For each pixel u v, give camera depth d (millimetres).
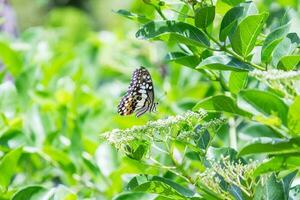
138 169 1327
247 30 1247
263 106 1157
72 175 1602
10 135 1586
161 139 1278
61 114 1729
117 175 1550
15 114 1729
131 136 1267
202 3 1290
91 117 1738
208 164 1330
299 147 1157
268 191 1284
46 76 1887
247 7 1293
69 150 1609
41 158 1669
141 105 1392
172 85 1804
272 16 1485
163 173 1423
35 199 1380
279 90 1183
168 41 1292
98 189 1589
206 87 1779
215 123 1279
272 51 1258
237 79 1312
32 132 1688
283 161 1190
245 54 1259
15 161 1500
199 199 1290
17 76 1761
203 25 1274
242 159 1340
